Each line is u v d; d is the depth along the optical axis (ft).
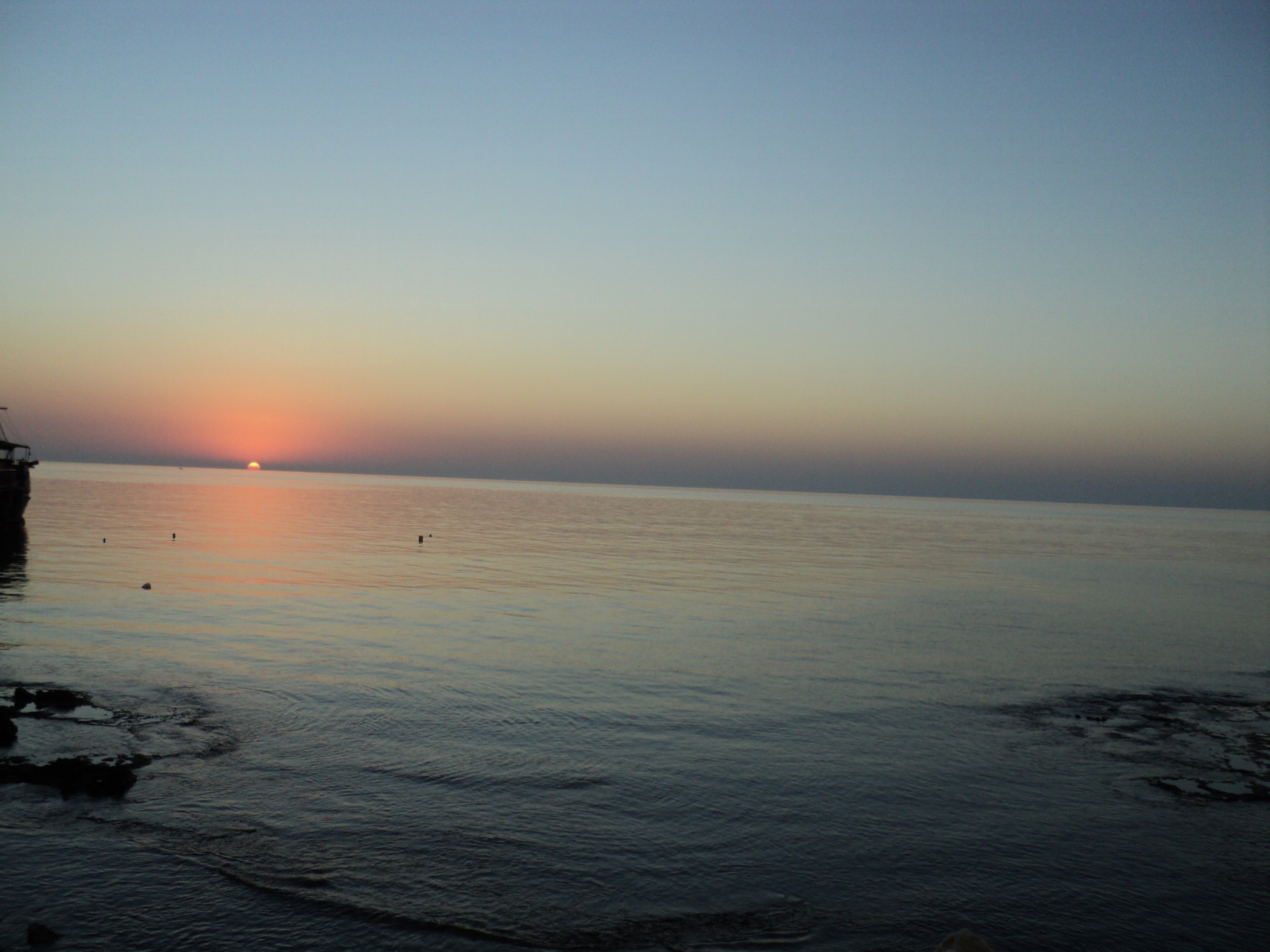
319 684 64.90
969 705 64.90
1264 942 32.24
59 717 52.80
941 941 31.01
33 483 579.07
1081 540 339.77
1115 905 34.50
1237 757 53.62
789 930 31.76
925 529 400.26
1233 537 424.87
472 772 46.60
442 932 30.58
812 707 63.16
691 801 43.62
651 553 209.05
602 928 31.37
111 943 29.12
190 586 119.96
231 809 40.06
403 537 239.30
